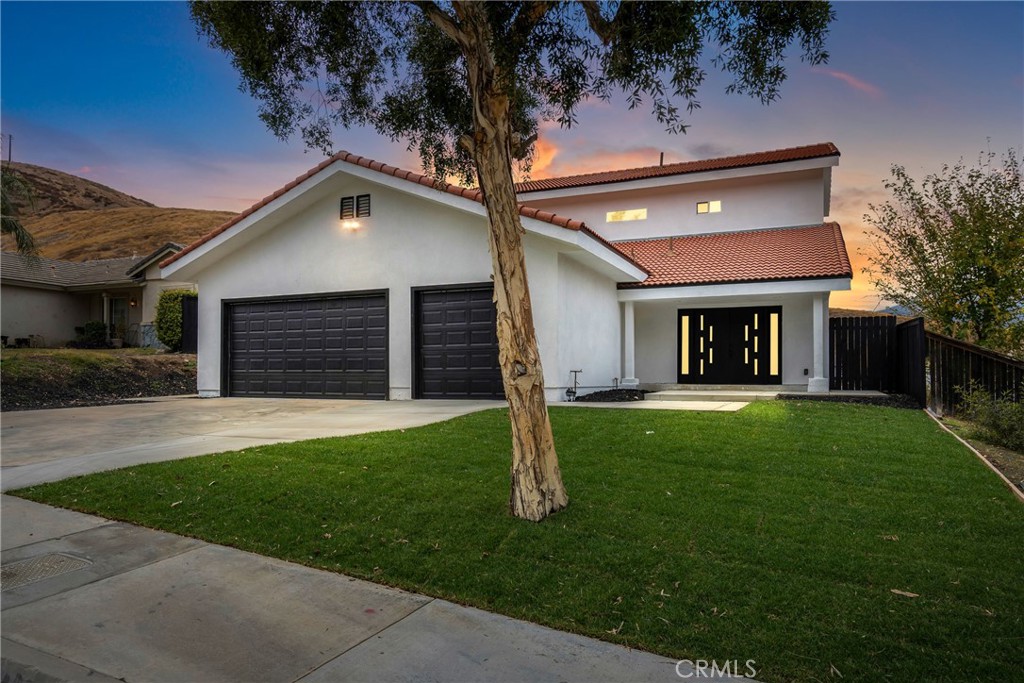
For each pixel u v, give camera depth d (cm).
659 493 517
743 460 625
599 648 287
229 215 9556
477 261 1265
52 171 12875
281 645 296
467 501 499
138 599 350
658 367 1638
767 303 1555
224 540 439
